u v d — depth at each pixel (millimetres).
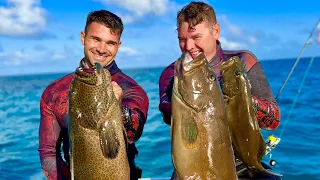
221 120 979
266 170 1066
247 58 1197
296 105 4473
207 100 972
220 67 1043
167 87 1149
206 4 1179
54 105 1184
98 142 928
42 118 1194
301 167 2348
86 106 934
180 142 956
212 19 1165
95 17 1165
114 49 1180
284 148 2691
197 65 980
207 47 1157
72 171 951
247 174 1140
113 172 929
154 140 3012
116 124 942
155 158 2594
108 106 936
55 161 1158
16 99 6617
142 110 1134
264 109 1078
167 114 1096
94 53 1167
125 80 1188
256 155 1041
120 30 1187
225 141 975
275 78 8594
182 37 1164
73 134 946
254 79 1176
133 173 1184
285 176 2236
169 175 2330
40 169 2582
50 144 1177
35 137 3459
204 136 960
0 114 4828
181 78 975
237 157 1094
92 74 939
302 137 2967
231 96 1023
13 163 2699
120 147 941
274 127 1115
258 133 1025
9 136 3520
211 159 958
